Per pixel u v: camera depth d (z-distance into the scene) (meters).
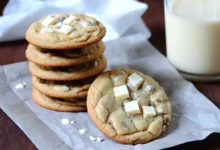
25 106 0.59
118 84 0.57
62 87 0.58
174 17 0.62
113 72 0.59
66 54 0.57
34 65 0.59
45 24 0.59
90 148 0.52
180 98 0.60
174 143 0.51
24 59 0.69
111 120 0.54
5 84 0.63
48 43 0.55
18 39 0.73
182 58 0.64
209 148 0.53
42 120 0.56
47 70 0.58
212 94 0.61
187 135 0.53
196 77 0.64
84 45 0.55
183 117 0.56
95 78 0.59
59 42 0.55
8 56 0.70
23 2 0.76
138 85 0.57
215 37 0.61
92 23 0.58
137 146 0.52
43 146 0.52
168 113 0.55
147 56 0.68
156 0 0.83
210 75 0.63
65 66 0.58
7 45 0.72
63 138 0.53
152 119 0.54
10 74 0.64
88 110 0.55
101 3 0.75
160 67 0.65
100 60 0.60
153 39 0.73
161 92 0.57
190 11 0.62
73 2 0.75
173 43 0.64
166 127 0.54
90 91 0.56
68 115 0.58
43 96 0.59
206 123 0.55
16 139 0.55
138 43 0.69
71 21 0.58
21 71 0.65
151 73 0.64
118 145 0.53
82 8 0.75
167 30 0.65
